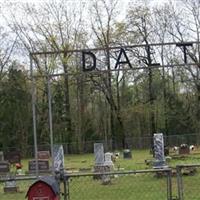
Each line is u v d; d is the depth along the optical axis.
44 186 8.61
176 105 74.88
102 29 64.25
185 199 15.15
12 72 70.50
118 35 64.50
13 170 38.00
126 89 75.69
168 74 74.00
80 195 16.95
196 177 22.53
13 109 69.81
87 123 73.56
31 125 69.75
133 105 70.81
